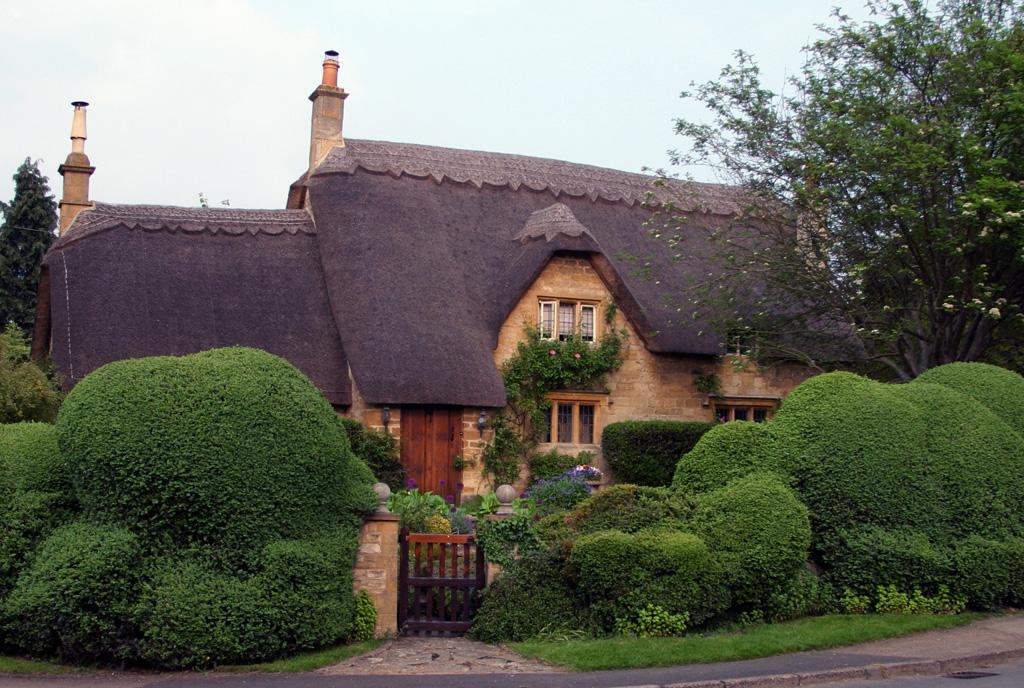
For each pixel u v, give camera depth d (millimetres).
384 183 23438
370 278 21094
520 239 22953
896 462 13328
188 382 11031
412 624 12031
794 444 13562
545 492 18516
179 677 10094
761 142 20234
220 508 10742
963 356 19438
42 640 10555
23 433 11625
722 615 12148
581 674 10141
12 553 10859
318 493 11367
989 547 13258
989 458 13930
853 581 12938
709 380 23531
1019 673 10375
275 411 11219
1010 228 17188
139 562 10570
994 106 17281
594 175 26516
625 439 21375
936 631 12172
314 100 24750
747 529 12258
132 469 10531
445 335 20531
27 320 34875
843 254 19406
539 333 22062
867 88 19250
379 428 19750
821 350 21344
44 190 36031
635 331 22828
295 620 10750
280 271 22062
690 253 24562
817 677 10008
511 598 11867
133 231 21641
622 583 11680
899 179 18188
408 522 13617
